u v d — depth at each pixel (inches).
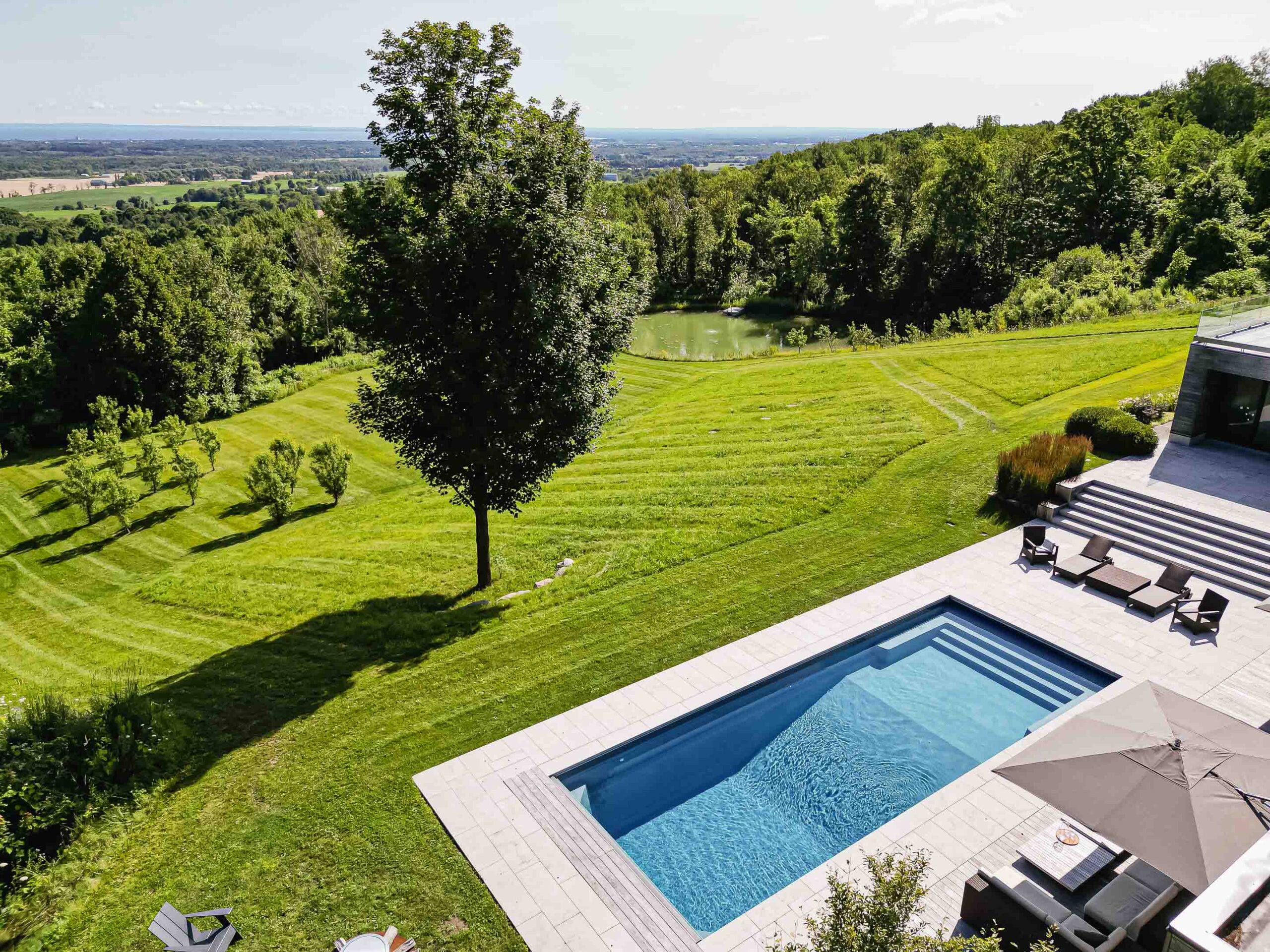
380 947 370.0
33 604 1065.5
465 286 651.5
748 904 416.5
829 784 503.5
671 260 3597.4
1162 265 2003.0
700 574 770.2
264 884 422.0
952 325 2404.0
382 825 462.6
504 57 649.0
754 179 4881.9
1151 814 329.1
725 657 625.3
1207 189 1987.0
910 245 2659.9
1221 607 621.6
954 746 533.0
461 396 662.5
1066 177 2362.2
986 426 1086.4
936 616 685.9
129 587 1076.5
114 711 522.6
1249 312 949.2
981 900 370.3
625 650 642.8
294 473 1288.1
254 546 1125.7
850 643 644.7
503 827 458.9
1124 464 890.7
